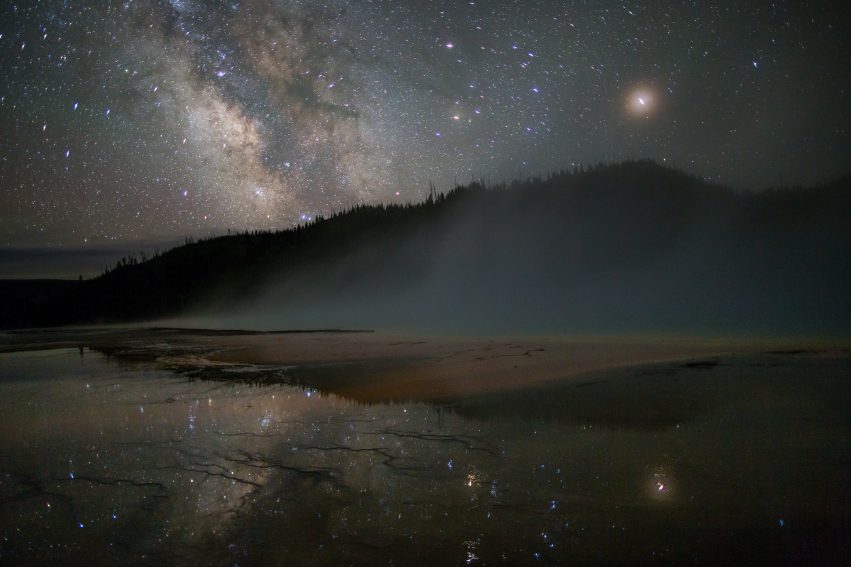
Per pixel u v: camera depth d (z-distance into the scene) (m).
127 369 11.41
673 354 10.16
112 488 4.34
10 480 4.54
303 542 3.31
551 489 3.99
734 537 3.10
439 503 3.85
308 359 12.34
